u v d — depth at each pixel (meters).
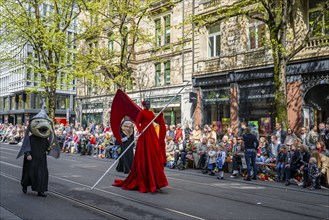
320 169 10.10
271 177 11.59
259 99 17.86
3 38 21.16
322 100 15.70
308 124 15.74
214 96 20.38
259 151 13.17
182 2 22.64
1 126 34.91
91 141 20.20
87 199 7.22
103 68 20.94
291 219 5.98
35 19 19.55
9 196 7.50
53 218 5.73
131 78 21.98
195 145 14.28
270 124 17.23
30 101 45.88
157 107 24.44
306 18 16.05
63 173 11.38
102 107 30.70
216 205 6.93
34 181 7.44
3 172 11.22
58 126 26.20
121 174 11.42
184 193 8.17
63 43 19.80
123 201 7.07
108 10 21.30
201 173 12.75
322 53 15.05
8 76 51.75
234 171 11.89
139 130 8.37
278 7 14.51
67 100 49.88
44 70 20.00
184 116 22.05
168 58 23.77
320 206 7.23
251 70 18.05
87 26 21.14
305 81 15.80
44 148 7.68
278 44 12.87
